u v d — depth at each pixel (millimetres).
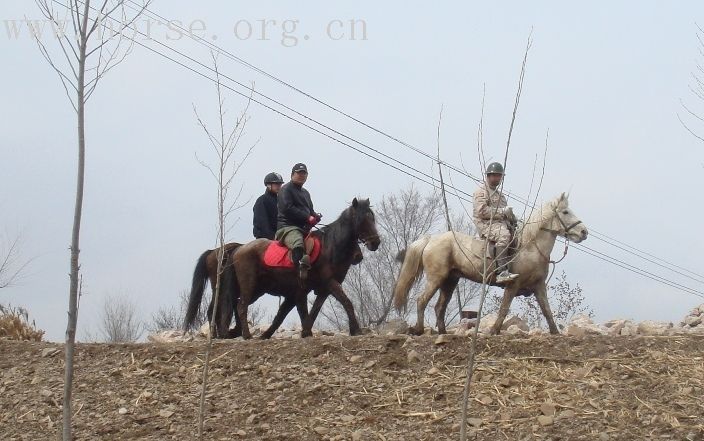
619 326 14359
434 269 13797
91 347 12461
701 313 15781
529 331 14758
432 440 9359
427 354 11312
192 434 9867
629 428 9289
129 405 10695
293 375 11094
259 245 14430
